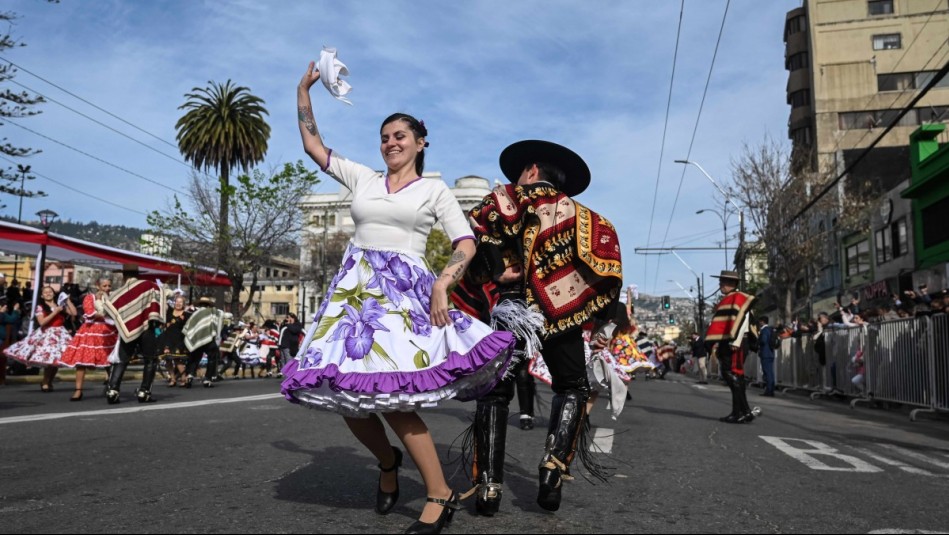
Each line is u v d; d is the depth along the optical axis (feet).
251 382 50.65
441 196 9.73
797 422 27.37
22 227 53.52
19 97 60.44
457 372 8.66
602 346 21.93
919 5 136.87
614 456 16.05
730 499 11.55
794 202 96.43
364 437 9.49
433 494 8.92
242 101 115.55
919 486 13.41
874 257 95.35
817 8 140.87
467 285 11.21
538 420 23.22
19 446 15.70
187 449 15.49
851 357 41.91
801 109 146.10
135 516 9.51
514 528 9.23
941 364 30.32
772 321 151.53
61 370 57.26
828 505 11.31
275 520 9.33
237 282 102.37
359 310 8.95
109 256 64.08
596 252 10.93
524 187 11.26
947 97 133.90
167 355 38.68
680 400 38.22
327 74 10.18
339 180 10.24
